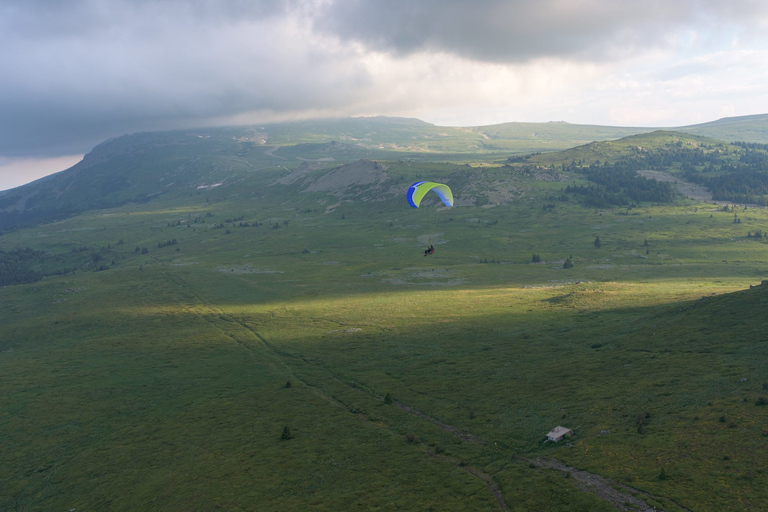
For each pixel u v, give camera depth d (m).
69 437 59.09
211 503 38.09
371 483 37.91
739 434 33.69
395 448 44.00
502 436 43.34
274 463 43.75
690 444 34.09
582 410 45.03
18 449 57.09
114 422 62.41
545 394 51.53
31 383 80.19
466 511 31.80
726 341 54.12
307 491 38.00
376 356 78.88
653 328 68.00
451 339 84.56
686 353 54.06
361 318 110.06
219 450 48.78
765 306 60.53
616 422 40.88
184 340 101.88
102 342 104.88
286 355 85.62
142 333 111.44
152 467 47.56
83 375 82.94
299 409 58.00
